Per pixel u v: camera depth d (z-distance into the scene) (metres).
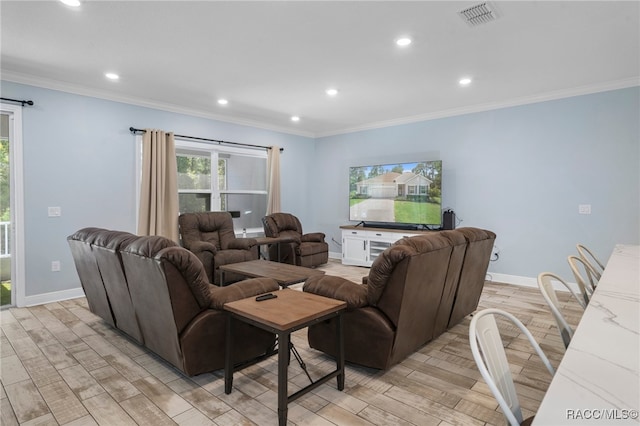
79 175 4.29
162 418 1.94
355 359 2.42
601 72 3.82
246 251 5.04
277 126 6.53
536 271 4.75
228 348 2.15
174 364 2.34
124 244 2.45
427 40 3.04
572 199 4.48
